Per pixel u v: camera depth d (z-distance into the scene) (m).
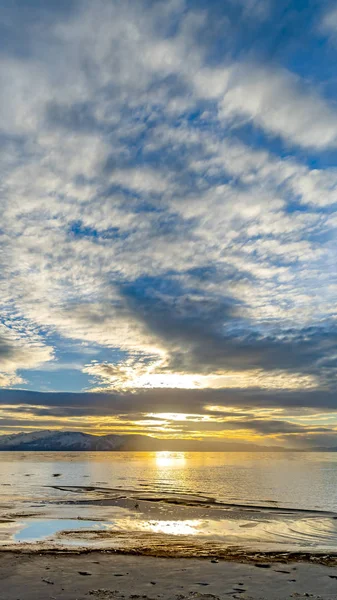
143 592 15.50
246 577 17.80
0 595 15.09
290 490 62.62
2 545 25.08
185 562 20.53
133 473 108.50
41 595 15.09
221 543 26.31
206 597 14.95
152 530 30.98
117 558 21.30
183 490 62.47
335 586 16.47
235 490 62.88
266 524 33.72
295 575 18.14
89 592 15.44
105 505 44.94
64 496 54.03
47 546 24.69
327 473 108.44
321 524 33.59
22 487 67.25
